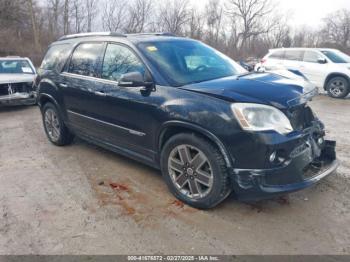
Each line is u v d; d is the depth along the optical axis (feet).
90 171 14.62
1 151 17.72
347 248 9.11
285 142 9.57
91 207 11.54
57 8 101.24
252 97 9.95
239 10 132.87
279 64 39.37
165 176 11.93
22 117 26.32
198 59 13.33
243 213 10.90
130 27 100.68
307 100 10.71
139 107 12.00
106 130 14.16
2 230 10.31
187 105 10.53
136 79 11.29
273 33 139.23
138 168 14.78
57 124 17.89
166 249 9.27
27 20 101.19
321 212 10.87
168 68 12.02
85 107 14.88
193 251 9.17
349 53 124.57
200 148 10.47
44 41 96.53
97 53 14.40
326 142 12.03
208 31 123.85
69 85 15.60
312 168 11.12
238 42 133.18
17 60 32.71
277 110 9.80
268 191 9.59
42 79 17.84
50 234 10.04
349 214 10.72
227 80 11.47
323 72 35.91
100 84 13.76
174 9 111.45
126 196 12.26
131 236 9.87
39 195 12.53
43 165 15.51
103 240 9.71
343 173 13.75
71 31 102.06
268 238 9.62
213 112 9.95
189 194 11.36
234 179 9.98
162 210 11.21
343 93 34.83
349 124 22.77
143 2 105.91
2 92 27.81
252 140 9.41
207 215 10.84
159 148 11.95
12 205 11.82
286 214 10.80
